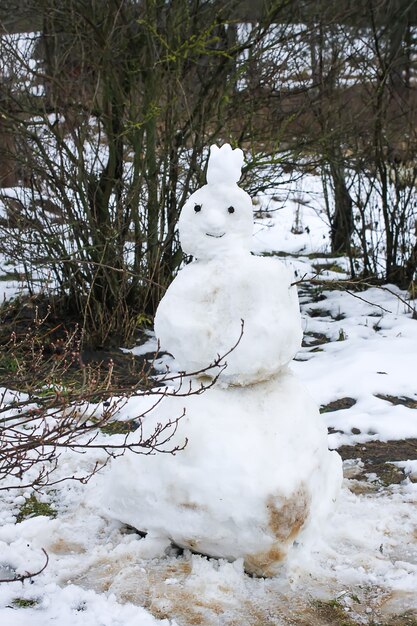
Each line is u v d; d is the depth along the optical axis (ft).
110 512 13.00
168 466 12.05
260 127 28.68
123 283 24.64
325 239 40.78
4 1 26.48
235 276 12.09
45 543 13.15
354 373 21.44
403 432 18.02
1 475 15.47
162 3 26.20
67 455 16.42
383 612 11.34
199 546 12.10
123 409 19.17
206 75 27.53
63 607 11.22
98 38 25.32
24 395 19.27
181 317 12.20
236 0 27.22
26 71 25.52
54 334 25.21
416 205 31.71
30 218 25.64
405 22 31.76
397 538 13.34
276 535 11.65
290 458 12.05
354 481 15.69
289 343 12.28
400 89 34.32
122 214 25.72
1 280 30.91
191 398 12.37
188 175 26.25
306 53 30.63
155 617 11.09
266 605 11.41
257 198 45.85
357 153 31.27
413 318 27.55
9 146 25.79
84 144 26.89
